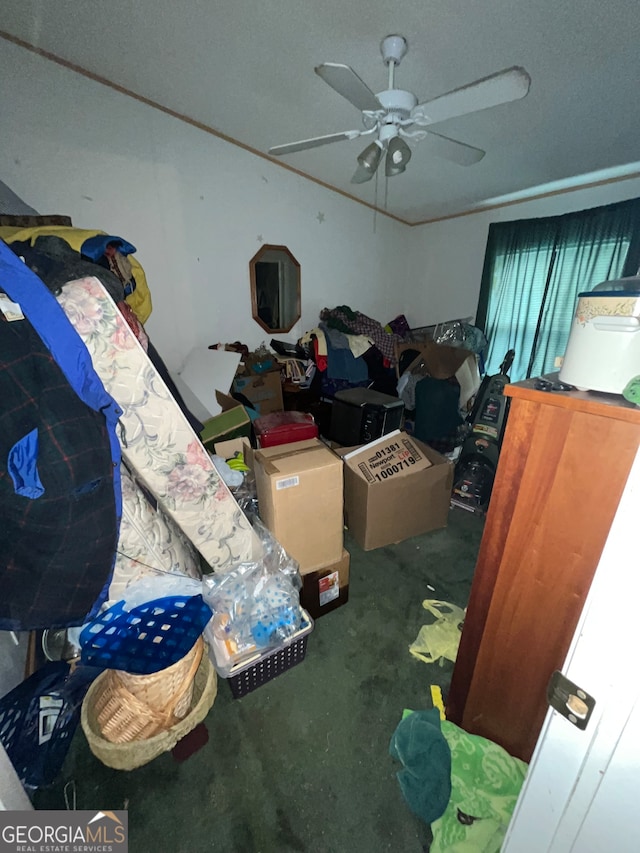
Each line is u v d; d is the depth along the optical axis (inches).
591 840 20.3
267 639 50.1
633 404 26.6
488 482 93.6
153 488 48.0
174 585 51.7
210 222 117.6
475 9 53.6
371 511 76.2
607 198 102.3
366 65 70.2
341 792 41.9
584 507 29.9
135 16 70.8
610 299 27.9
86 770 43.4
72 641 48.8
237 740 46.5
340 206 139.8
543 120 77.3
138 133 101.6
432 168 106.7
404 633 61.2
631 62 58.1
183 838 38.4
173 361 121.6
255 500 67.5
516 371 127.5
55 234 47.3
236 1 62.1
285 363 125.8
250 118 99.9
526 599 35.4
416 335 147.5
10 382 30.0
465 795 39.7
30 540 33.0
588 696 17.8
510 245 122.3
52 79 89.6
